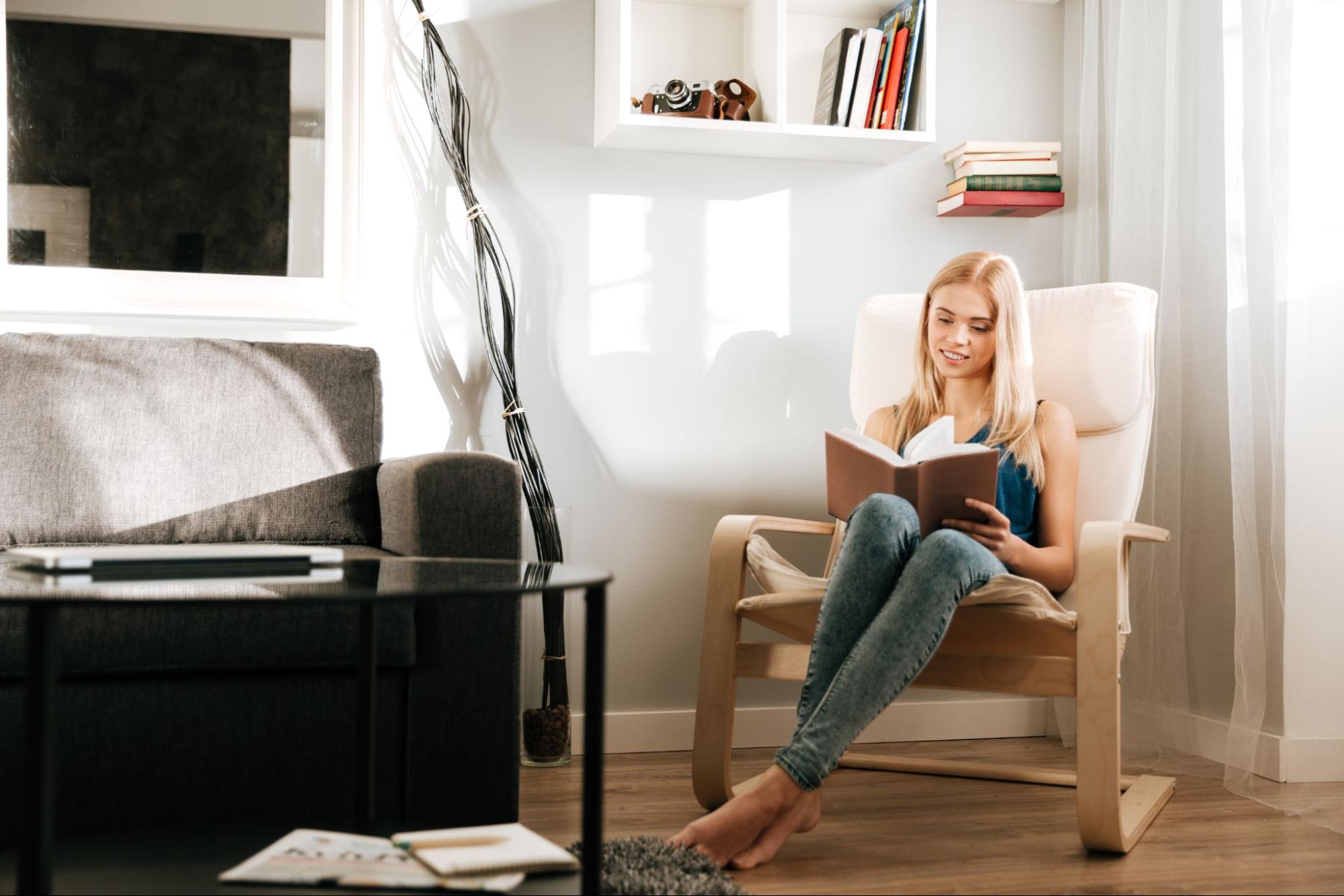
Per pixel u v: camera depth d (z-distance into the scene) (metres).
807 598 1.78
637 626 2.47
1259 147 2.12
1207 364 2.31
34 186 2.23
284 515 2.00
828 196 2.58
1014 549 1.80
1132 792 1.97
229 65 2.31
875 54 2.44
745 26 2.55
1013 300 2.02
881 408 2.21
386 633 1.57
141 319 2.28
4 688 1.48
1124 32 2.39
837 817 1.88
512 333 2.36
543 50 2.44
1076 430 2.10
